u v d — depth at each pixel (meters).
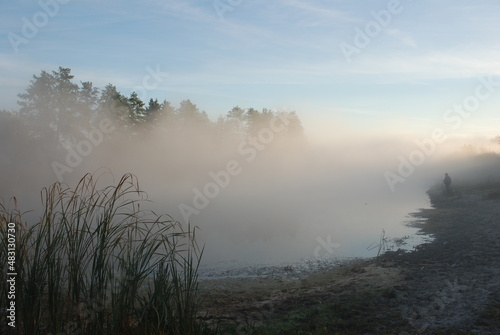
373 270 10.51
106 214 5.31
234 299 9.03
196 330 5.64
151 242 5.66
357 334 6.39
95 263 5.12
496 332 6.02
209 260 13.08
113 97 48.44
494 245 11.66
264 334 6.58
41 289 4.95
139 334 5.09
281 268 11.95
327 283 9.86
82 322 5.01
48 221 5.13
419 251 12.32
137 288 5.34
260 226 20.14
